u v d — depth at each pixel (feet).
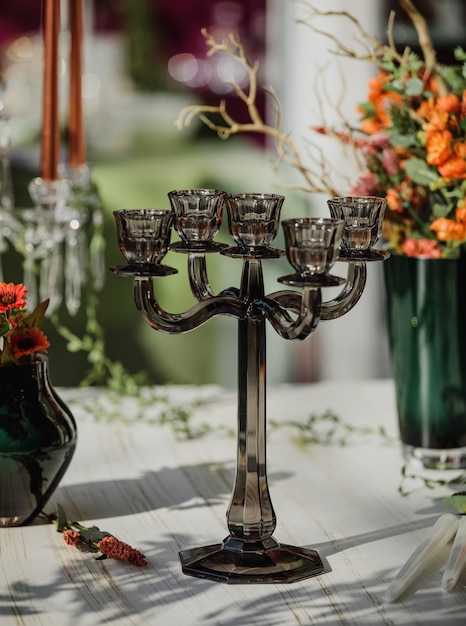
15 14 21.85
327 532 3.97
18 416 3.84
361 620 3.27
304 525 4.03
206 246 3.42
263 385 3.56
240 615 3.30
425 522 4.06
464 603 3.40
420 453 4.65
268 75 10.89
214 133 19.44
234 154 18.51
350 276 3.54
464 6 10.85
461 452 4.64
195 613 3.31
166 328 3.33
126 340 13.82
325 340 10.96
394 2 10.68
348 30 9.55
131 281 15.19
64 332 5.74
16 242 5.43
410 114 4.44
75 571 3.61
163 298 14.48
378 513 4.16
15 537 3.89
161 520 4.06
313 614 3.31
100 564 3.67
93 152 17.39
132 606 3.36
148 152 17.83
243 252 3.35
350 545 3.85
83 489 4.37
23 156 14.94
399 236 4.64
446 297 4.50
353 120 9.43
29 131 15.30
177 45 21.18
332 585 3.52
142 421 5.30
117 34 19.70
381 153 4.65
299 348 13.46
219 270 15.31
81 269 5.54
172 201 3.41
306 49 9.76
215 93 19.94
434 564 3.69
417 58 4.76
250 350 3.51
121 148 17.74
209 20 21.50
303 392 5.89
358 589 3.49
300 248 3.12
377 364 10.79
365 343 10.75
